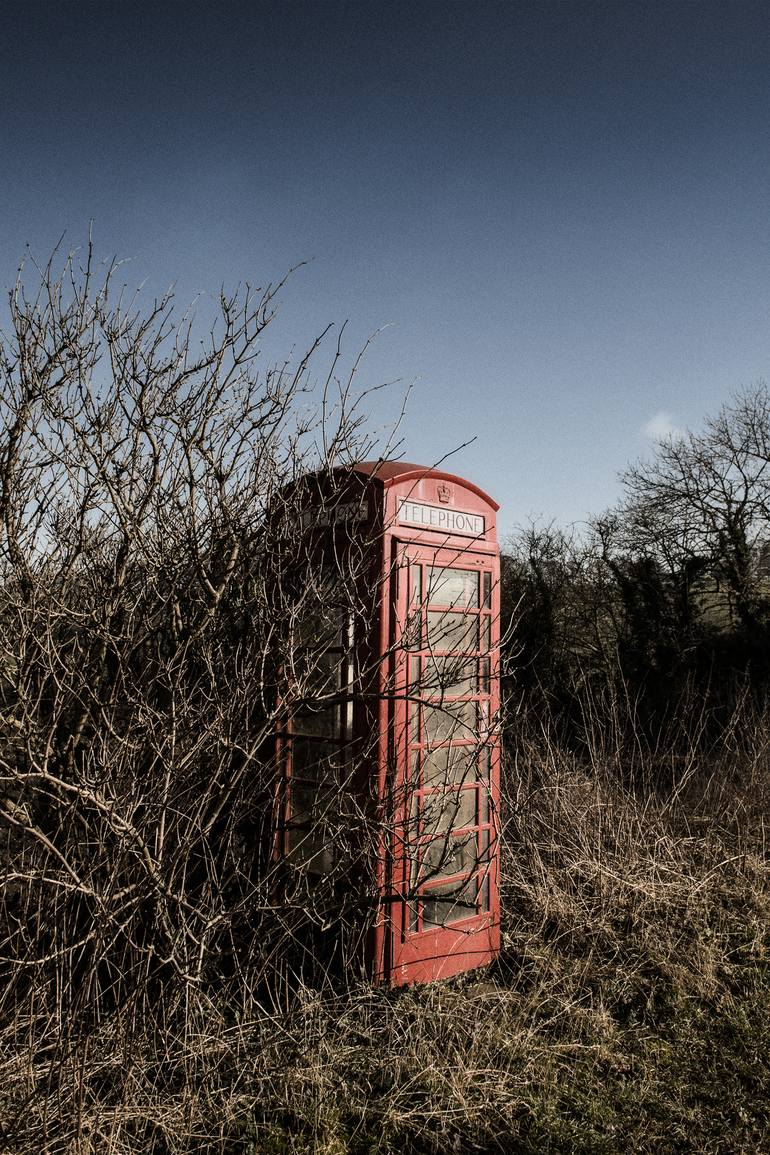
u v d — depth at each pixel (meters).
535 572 20.72
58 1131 2.99
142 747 3.48
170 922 3.53
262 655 3.67
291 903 3.96
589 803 6.74
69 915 3.62
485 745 4.61
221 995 3.88
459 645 4.68
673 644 18.03
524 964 4.81
